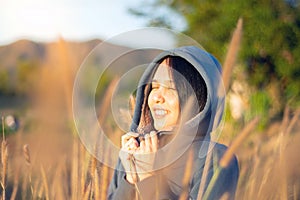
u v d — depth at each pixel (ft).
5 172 6.17
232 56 5.24
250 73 38.24
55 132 6.07
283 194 6.22
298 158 6.63
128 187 5.72
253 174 6.94
